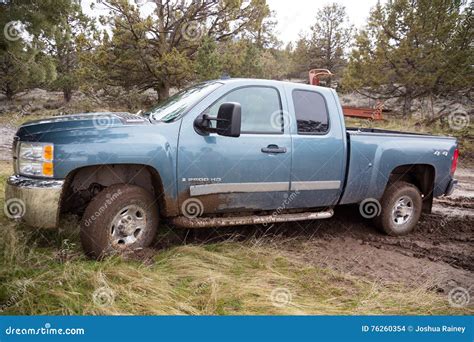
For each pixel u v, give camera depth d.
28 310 2.70
